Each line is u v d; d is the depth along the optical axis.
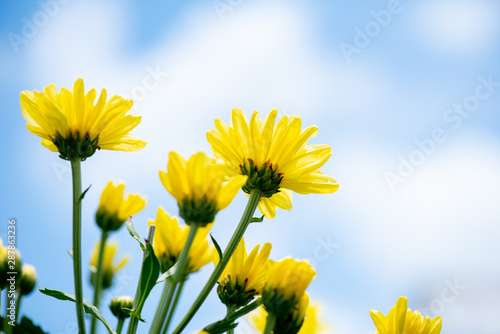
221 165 0.59
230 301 0.63
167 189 0.59
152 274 0.58
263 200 0.68
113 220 0.64
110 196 0.65
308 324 0.65
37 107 0.65
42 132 0.66
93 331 0.59
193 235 0.58
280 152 0.66
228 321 0.58
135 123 0.66
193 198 0.58
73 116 0.65
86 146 0.65
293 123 0.66
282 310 0.58
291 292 0.58
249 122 0.66
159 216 0.64
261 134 0.66
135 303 0.59
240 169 0.66
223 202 0.59
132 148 0.67
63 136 0.65
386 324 0.62
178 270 0.58
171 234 0.64
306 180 0.66
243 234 0.63
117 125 0.66
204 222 0.58
